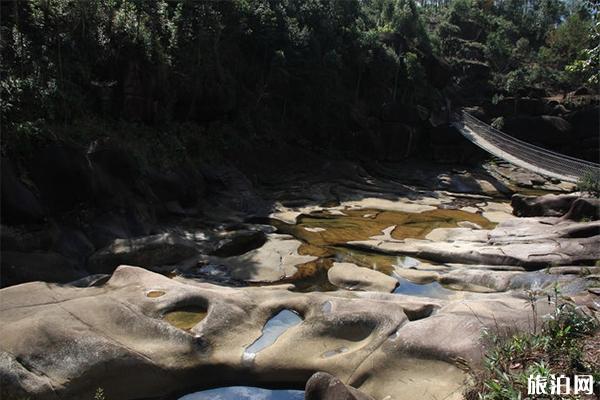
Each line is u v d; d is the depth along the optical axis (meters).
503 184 30.84
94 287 10.45
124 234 15.71
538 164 30.30
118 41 22.19
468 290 13.23
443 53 52.50
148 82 22.72
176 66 24.83
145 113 22.83
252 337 9.02
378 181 29.56
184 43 25.66
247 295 10.21
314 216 21.61
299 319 9.73
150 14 24.97
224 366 8.39
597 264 13.53
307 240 17.64
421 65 40.16
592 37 10.71
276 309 9.88
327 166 29.98
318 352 8.61
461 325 8.55
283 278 13.77
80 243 14.52
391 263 15.26
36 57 19.62
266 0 32.94
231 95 27.66
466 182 30.61
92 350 7.86
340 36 36.66
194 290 10.09
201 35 26.09
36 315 8.54
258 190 25.50
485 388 6.46
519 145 33.91
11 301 9.22
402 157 35.62
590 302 9.47
